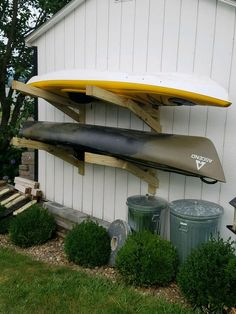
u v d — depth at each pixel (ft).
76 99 13.03
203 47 10.26
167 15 10.93
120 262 9.91
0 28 22.21
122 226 10.97
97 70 11.78
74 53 13.76
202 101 9.51
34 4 22.90
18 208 14.82
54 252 12.23
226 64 9.86
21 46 22.88
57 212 14.21
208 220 9.46
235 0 9.28
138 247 9.78
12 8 22.22
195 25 10.36
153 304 8.91
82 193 14.25
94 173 13.71
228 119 9.98
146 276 9.53
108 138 10.70
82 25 13.32
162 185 11.63
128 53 12.02
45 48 14.92
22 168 17.40
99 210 13.67
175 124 11.11
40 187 16.05
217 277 8.23
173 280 10.00
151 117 11.07
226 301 8.16
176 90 9.46
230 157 10.03
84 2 13.11
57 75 12.20
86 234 11.14
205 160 9.36
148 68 11.55
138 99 10.75
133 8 11.71
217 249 8.66
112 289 9.61
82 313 8.63
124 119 12.57
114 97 10.15
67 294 9.37
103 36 12.68
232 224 10.12
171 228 10.14
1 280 10.16
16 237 12.53
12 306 8.89
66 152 13.64
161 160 9.56
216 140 10.27
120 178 12.87
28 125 14.06
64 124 12.69
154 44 11.33
